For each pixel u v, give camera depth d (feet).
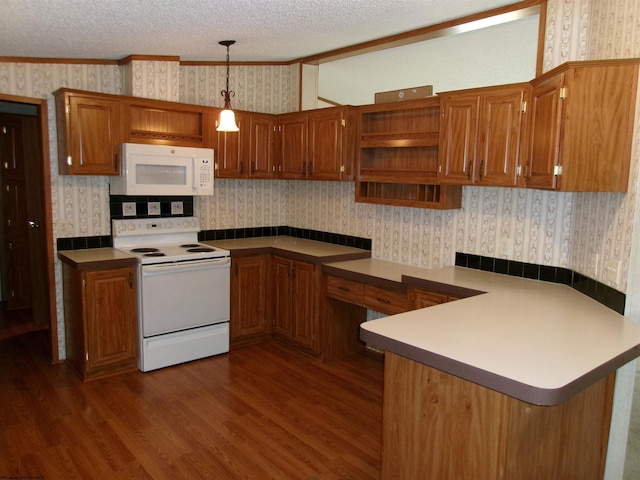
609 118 7.37
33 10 8.14
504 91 9.42
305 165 14.19
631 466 7.31
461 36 11.79
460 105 10.19
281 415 10.23
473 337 6.26
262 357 13.43
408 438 6.53
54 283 12.69
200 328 13.12
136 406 10.48
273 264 14.43
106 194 13.21
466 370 5.38
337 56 13.24
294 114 14.33
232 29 10.32
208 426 9.71
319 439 9.34
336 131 13.08
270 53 13.52
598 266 8.20
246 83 15.06
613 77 7.29
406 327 6.68
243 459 8.63
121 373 12.17
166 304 12.29
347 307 13.57
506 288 9.30
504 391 5.04
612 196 7.72
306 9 9.05
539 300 8.32
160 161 12.60
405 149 12.46
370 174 12.84
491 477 5.60
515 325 6.81
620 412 7.32
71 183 12.67
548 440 6.16
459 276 10.46
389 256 13.37
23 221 17.58
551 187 8.05
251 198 16.01
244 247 14.07
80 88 12.57
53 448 8.83
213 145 13.84
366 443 9.23
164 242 14.10
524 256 10.34
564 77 7.61
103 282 11.60
